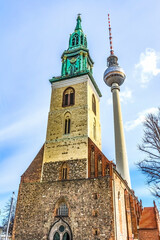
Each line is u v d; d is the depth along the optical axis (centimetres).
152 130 1683
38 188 3578
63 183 3466
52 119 4375
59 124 4241
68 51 5375
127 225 3666
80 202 3195
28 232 3238
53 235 3138
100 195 3131
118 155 6638
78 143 3834
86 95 4381
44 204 3391
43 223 3238
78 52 5231
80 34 5756
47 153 3953
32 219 3322
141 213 5075
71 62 5181
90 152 3662
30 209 3422
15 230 3306
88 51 5400
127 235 3566
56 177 3619
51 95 4747
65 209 3284
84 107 4238
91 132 4172
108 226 2877
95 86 5041
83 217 3067
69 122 4250
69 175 3547
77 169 3553
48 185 3547
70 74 4844
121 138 6944
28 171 3856
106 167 3356
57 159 3812
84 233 2950
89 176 3409
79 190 3300
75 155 3722
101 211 3012
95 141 4341
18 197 3603
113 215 2930
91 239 2880
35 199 3488
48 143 4072
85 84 4531
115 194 3231
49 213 3288
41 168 3806
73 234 2991
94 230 2925
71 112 4284
